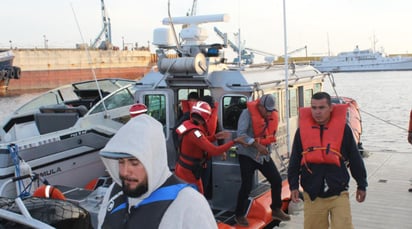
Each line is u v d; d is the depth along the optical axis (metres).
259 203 5.23
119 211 1.99
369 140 16.03
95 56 48.72
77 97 9.09
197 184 4.84
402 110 25.22
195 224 1.83
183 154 4.80
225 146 4.64
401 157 9.16
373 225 5.44
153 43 5.54
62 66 49.69
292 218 5.57
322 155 3.85
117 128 7.62
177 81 5.70
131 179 1.86
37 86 49.41
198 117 4.69
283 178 6.21
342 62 97.50
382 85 50.28
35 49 49.34
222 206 5.63
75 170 6.70
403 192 6.73
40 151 6.13
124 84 9.56
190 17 5.74
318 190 3.89
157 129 1.90
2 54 45.00
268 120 5.02
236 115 5.42
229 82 5.41
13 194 5.67
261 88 5.50
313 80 7.25
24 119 7.88
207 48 5.58
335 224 3.82
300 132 4.00
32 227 2.64
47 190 4.06
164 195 1.88
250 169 4.98
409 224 5.45
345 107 3.95
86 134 6.83
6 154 5.63
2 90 44.66
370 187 7.05
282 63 6.91
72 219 3.17
